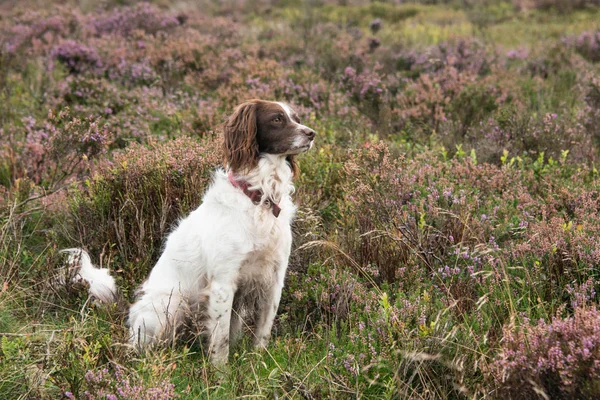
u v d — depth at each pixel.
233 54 9.75
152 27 12.34
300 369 3.30
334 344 3.48
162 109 7.09
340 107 7.47
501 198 4.71
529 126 6.12
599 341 2.54
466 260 3.86
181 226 3.83
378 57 10.12
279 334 3.91
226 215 3.57
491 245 3.89
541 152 5.26
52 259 4.25
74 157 5.49
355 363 3.09
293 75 8.47
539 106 7.38
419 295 3.54
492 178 4.86
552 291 3.54
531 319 3.29
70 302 4.03
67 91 7.70
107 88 7.75
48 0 17.17
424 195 4.51
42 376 2.98
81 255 4.12
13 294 3.95
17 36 11.55
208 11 17.61
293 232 4.43
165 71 9.26
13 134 6.60
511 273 3.75
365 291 3.79
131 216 4.53
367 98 7.86
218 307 3.58
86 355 2.97
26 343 3.17
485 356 2.96
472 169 5.07
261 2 18.89
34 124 6.80
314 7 18.00
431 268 3.83
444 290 3.67
